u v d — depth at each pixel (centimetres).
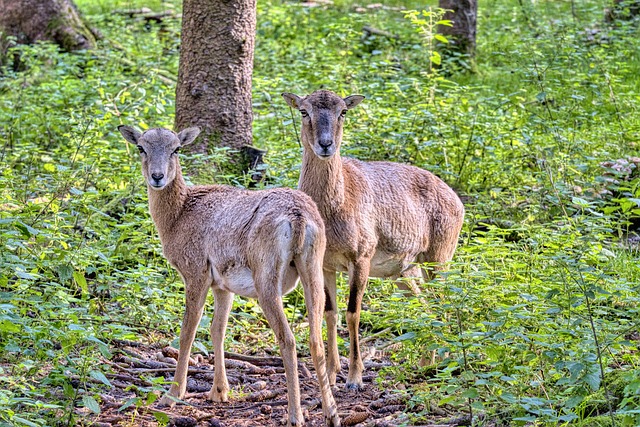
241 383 1112
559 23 2767
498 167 1731
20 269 1044
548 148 1736
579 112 1977
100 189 1527
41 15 2633
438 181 1255
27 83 2314
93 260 1283
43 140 1925
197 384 1093
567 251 1215
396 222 1170
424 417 959
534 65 2098
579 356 921
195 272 1023
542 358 985
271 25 2805
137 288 1202
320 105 1099
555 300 1051
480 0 3425
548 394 946
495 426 906
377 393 1057
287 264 940
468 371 916
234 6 1670
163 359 1157
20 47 2398
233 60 1680
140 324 1238
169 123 1875
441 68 2480
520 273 1210
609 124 1962
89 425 939
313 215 958
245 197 1007
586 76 2145
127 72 2378
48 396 963
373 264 1188
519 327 1009
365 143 1720
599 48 2498
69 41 2616
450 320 1079
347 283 1355
